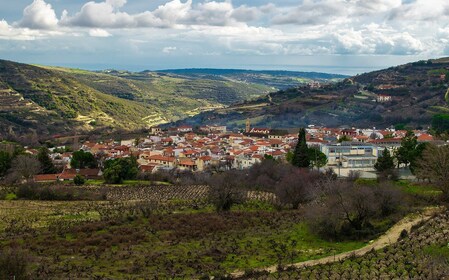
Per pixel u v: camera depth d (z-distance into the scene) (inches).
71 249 3324.3
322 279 2529.5
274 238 3636.8
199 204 5088.6
